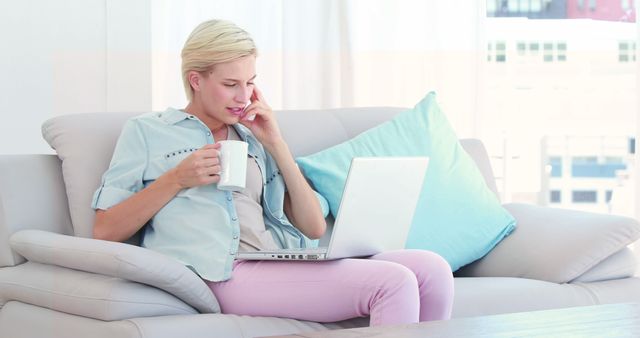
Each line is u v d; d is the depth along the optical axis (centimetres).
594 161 484
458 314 250
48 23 384
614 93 476
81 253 225
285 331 227
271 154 264
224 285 240
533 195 472
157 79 397
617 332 164
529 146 470
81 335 220
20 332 241
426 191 297
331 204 293
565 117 472
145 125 258
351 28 416
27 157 267
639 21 435
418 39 425
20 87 381
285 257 234
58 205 266
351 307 229
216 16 402
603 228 280
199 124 260
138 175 253
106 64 391
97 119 274
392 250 249
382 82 423
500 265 293
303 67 413
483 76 427
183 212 249
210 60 254
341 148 301
